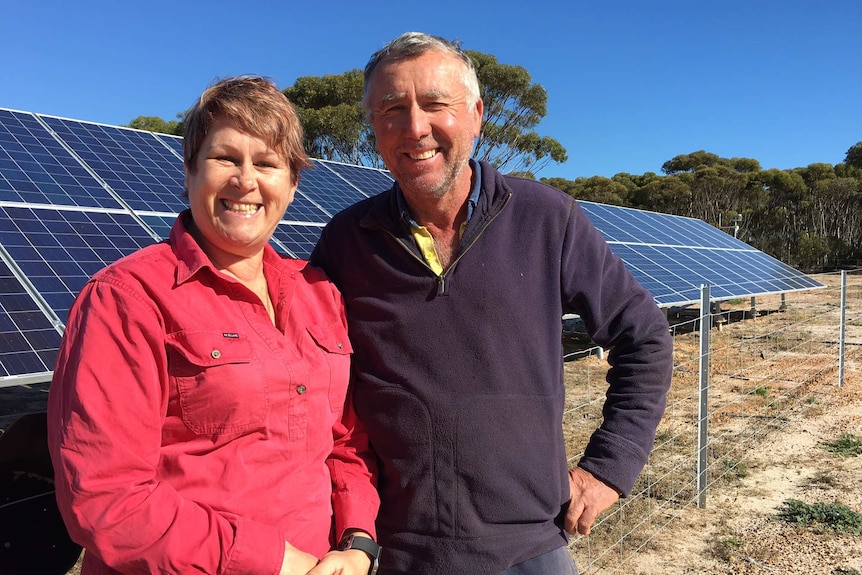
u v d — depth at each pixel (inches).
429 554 84.4
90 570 64.9
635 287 94.4
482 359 84.2
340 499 81.5
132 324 60.6
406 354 85.0
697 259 574.9
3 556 78.2
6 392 378.6
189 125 70.4
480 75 1140.5
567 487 91.0
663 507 217.2
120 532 56.9
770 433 289.7
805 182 1814.7
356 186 489.7
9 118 370.3
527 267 88.0
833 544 191.3
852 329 569.0
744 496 225.9
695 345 483.5
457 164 84.7
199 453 64.3
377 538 87.8
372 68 86.8
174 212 335.3
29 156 332.8
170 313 63.4
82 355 58.7
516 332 85.7
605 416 95.1
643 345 93.1
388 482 87.0
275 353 69.5
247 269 74.6
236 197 69.0
